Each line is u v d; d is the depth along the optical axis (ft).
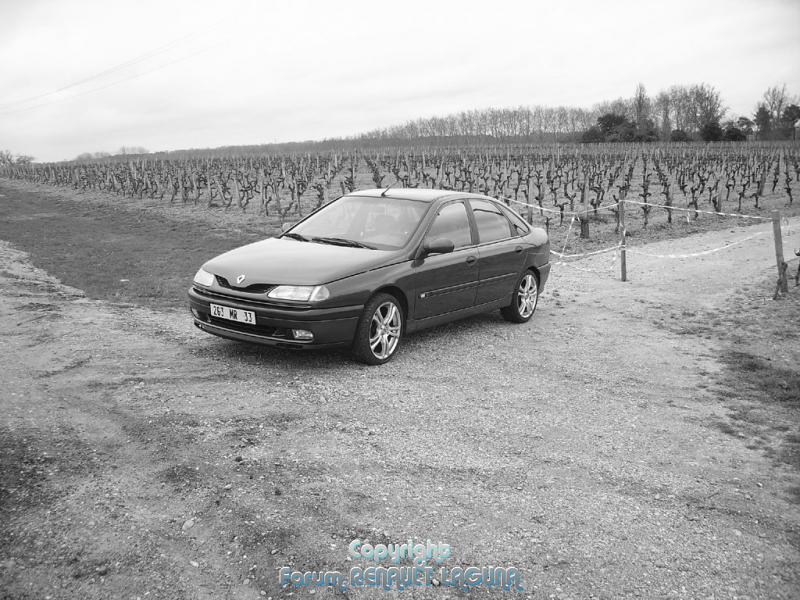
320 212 22.62
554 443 14.14
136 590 8.52
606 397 17.29
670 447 14.17
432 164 155.84
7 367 17.02
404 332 20.03
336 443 13.42
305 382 17.07
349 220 21.47
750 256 40.40
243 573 9.04
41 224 68.59
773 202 78.54
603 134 277.64
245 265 18.53
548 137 327.67
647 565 9.76
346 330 17.87
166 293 28.84
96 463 11.91
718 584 9.38
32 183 174.29
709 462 13.48
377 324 18.83
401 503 11.18
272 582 8.88
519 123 346.13
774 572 9.73
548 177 92.89
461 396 16.81
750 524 11.08
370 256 18.94
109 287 30.09
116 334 20.85
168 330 21.80
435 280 20.52
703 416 16.07
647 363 20.51
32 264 37.88
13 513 10.05
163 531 9.89
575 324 25.62
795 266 35.45
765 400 17.26
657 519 11.12
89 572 8.80
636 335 23.94
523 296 25.36
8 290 27.58
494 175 133.08
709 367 20.13
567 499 11.67
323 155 208.54
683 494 12.06
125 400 15.03
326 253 19.10
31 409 14.24
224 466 12.09
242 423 14.10
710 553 10.16
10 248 46.06
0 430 12.98
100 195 120.57
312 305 17.04
